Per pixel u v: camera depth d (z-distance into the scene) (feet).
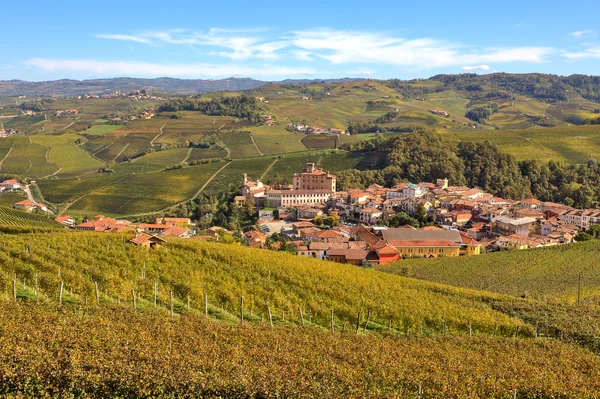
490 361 157.38
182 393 115.03
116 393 113.29
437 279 352.49
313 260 305.94
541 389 133.80
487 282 341.41
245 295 214.48
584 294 295.48
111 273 213.87
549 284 328.70
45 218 491.72
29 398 107.65
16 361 115.75
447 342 185.37
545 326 215.31
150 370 118.83
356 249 424.05
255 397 116.16
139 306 191.62
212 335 156.35
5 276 195.21
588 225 559.79
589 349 191.42
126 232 305.94
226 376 121.29
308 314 211.00
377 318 215.92
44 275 201.46
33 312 154.92
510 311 241.55
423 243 449.48
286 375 124.98
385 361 146.72
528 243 468.34
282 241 497.05
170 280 218.38
